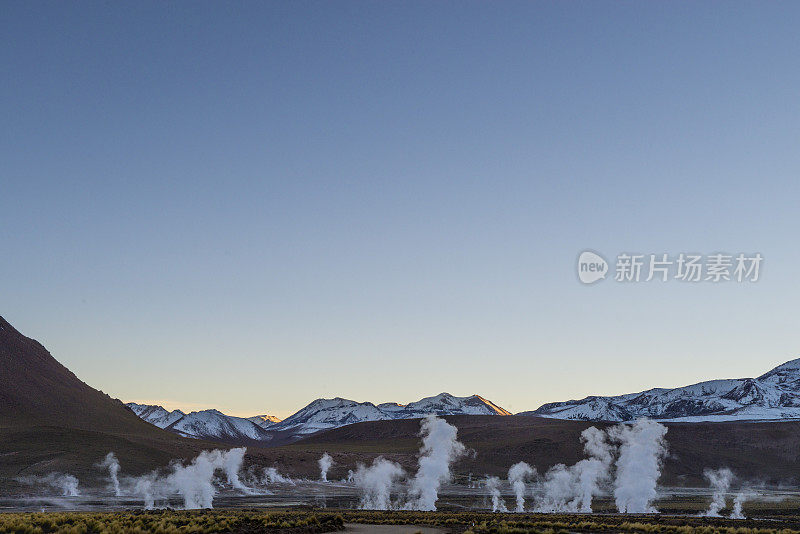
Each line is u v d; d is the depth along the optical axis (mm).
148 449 185625
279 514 77875
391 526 61594
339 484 180125
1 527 47750
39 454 165625
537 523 65938
